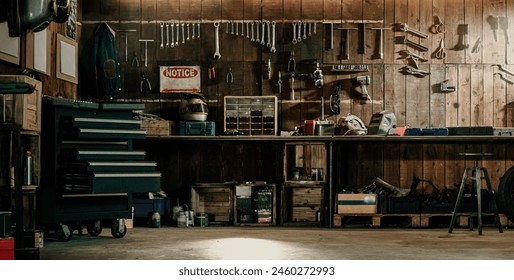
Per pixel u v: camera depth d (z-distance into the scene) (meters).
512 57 8.30
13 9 6.00
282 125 8.32
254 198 7.96
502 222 7.90
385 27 8.33
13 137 5.08
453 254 5.50
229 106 8.16
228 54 8.36
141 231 7.31
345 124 7.89
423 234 7.06
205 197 8.17
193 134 7.83
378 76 8.32
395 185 8.28
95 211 6.47
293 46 8.34
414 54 8.31
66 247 5.92
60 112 6.28
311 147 8.30
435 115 8.30
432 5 8.33
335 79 8.33
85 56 8.22
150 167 6.45
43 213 6.32
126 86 8.37
